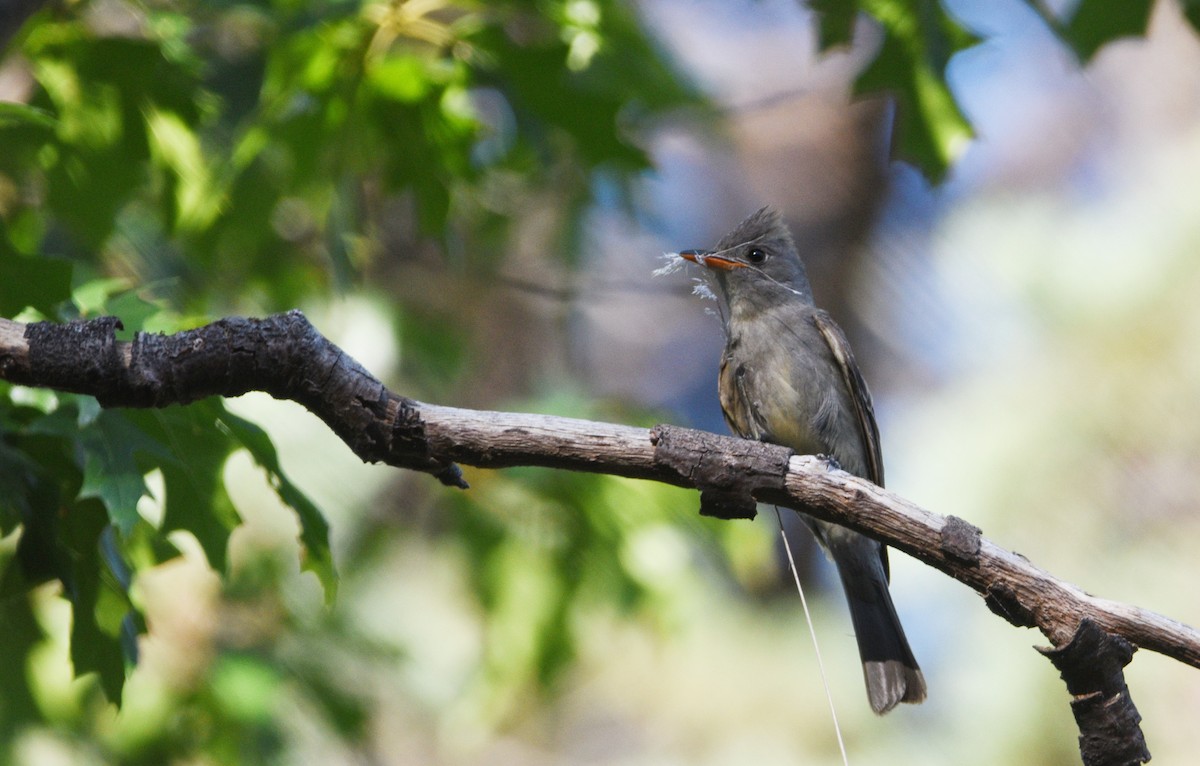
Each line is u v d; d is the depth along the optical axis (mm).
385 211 12711
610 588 11156
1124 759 5449
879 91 9359
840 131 17531
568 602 11188
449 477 5934
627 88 9852
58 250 10430
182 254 10742
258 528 10914
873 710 8695
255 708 10328
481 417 5781
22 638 9227
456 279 13375
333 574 6754
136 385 5441
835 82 17656
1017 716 11992
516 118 9672
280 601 11008
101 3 9094
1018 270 12516
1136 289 12023
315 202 9609
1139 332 11945
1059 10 9664
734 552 11305
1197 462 11633
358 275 10672
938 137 9297
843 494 5801
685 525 11219
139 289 6812
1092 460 11766
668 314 20719
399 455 5758
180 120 9078
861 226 16922
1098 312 12109
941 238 13633
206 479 6766
